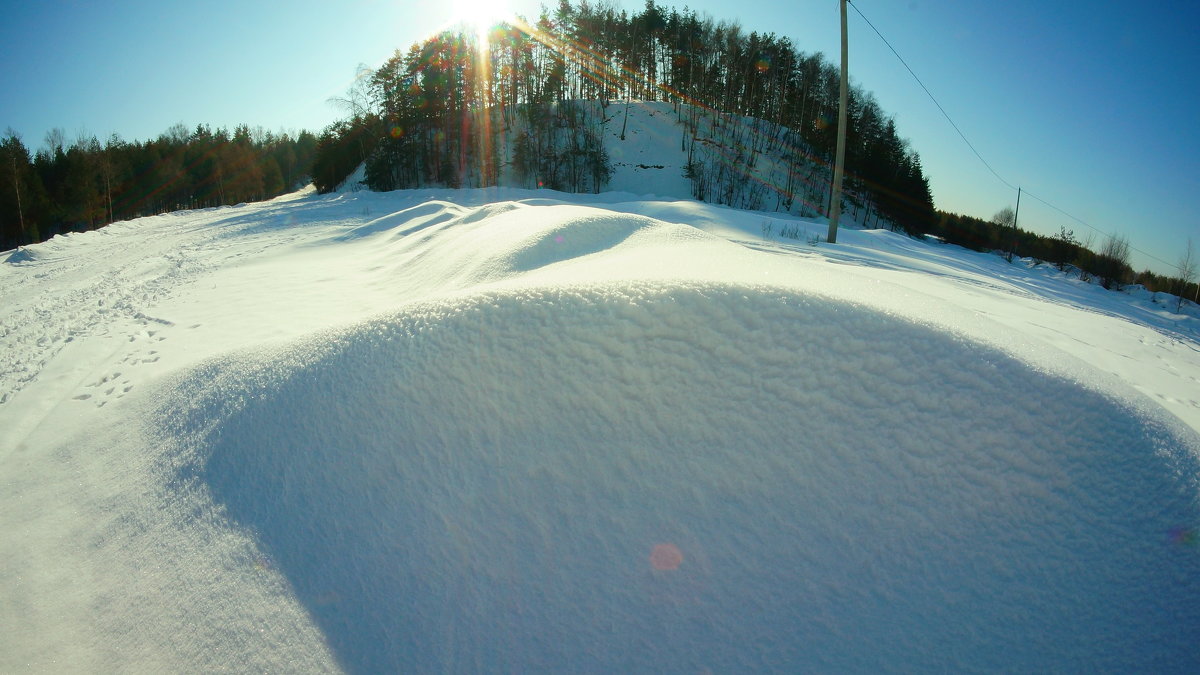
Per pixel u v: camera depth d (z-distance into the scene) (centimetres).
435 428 243
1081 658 164
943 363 227
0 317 762
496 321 276
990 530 192
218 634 187
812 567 188
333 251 1121
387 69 4384
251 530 227
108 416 362
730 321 249
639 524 202
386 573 198
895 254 1296
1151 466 201
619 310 262
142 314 684
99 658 189
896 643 169
